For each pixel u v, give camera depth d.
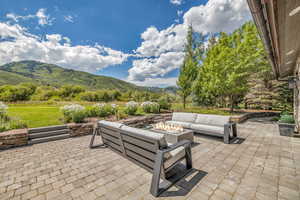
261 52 7.89
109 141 3.58
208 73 9.82
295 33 2.68
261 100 10.94
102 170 2.62
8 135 3.85
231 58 8.49
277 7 1.92
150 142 2.19
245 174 2.41
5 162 2.98
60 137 4.68
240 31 10.12
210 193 1.94
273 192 1.93
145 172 2.53
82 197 1.91
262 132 5.37
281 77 7.49
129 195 1.93
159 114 7.99
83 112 5.84
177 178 2.27
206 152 3.42
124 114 7.20
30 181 2.29
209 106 12.85
